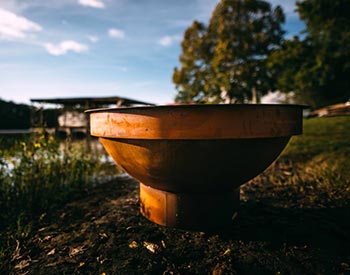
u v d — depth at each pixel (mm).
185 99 17891
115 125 1329
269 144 1337
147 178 1500
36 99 6566
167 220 1606
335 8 14617
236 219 1725
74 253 1355
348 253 1306
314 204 2049
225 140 1195
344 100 18703
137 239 1473
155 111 1185
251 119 1186
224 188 1511
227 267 1181
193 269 1188
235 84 17250
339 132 6129
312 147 4484
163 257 1274
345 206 1964
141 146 1295
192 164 1271
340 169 2893
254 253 1309
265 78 17922
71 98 6410
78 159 2840
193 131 1147
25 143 2248
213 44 18438
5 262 1271
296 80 15766
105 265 1237
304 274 1140
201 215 1549
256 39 16766
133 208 2008
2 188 2131
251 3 16469
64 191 2488
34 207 2080
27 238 1550
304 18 16016
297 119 1438
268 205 2051
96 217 1850
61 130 7203
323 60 14539
